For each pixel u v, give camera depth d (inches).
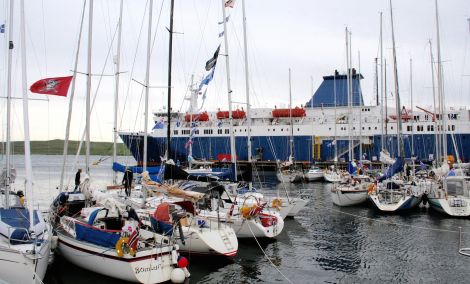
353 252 722.8
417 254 708.0
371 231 895.7
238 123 2898.6
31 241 495.5
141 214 681.6
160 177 838.5
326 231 895.1
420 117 2613.2
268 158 2824.8
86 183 717.9
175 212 618.5
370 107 2682.1
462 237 832.3
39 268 477.7
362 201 1275.8
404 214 1109.7
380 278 585.3
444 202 1075.9
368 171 1834.4
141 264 507.2
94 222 588.7
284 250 729.6
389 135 2532.0
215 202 779.4
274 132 2817.4
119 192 927.0
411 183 1285.7
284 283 561.3
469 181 1174.3
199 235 616.4
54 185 1947.6
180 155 2819.9
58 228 628.1
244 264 640.4
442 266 639.8
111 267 521.3
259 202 804.0
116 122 1082.1
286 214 988.6
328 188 1889.8
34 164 4463.6
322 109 2736.2
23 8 491.8
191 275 585.9
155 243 550.3
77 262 564.7
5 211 585.3
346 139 2691.9
